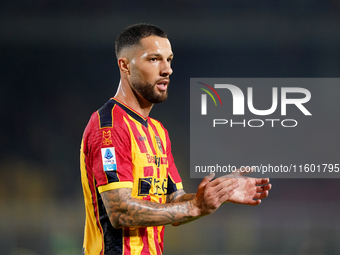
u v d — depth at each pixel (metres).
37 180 34.97
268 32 36.31
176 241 27.47
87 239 7.64
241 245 28.52
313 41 36.59
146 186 7.28
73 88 36.72
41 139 36.06
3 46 36.25
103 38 36.41
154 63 7.46
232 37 36.53
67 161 35.81
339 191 32.06
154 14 35.53
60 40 36.34
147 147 7.48
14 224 31.20
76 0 35.09
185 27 35.97
